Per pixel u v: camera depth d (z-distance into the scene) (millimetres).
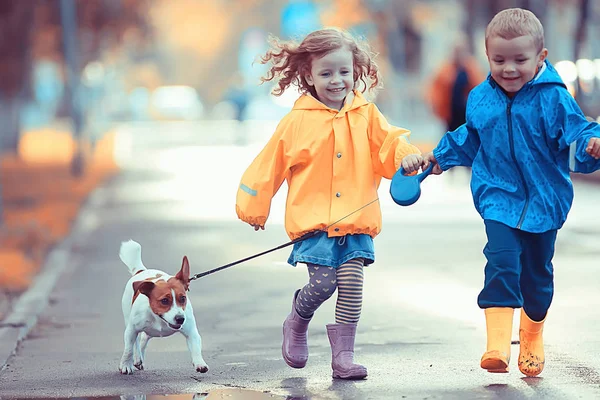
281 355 9844
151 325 8969
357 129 8750
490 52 8070
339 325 8711
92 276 16031
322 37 8734
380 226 8727
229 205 26625
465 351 9789
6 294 14688
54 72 82500
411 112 62469
